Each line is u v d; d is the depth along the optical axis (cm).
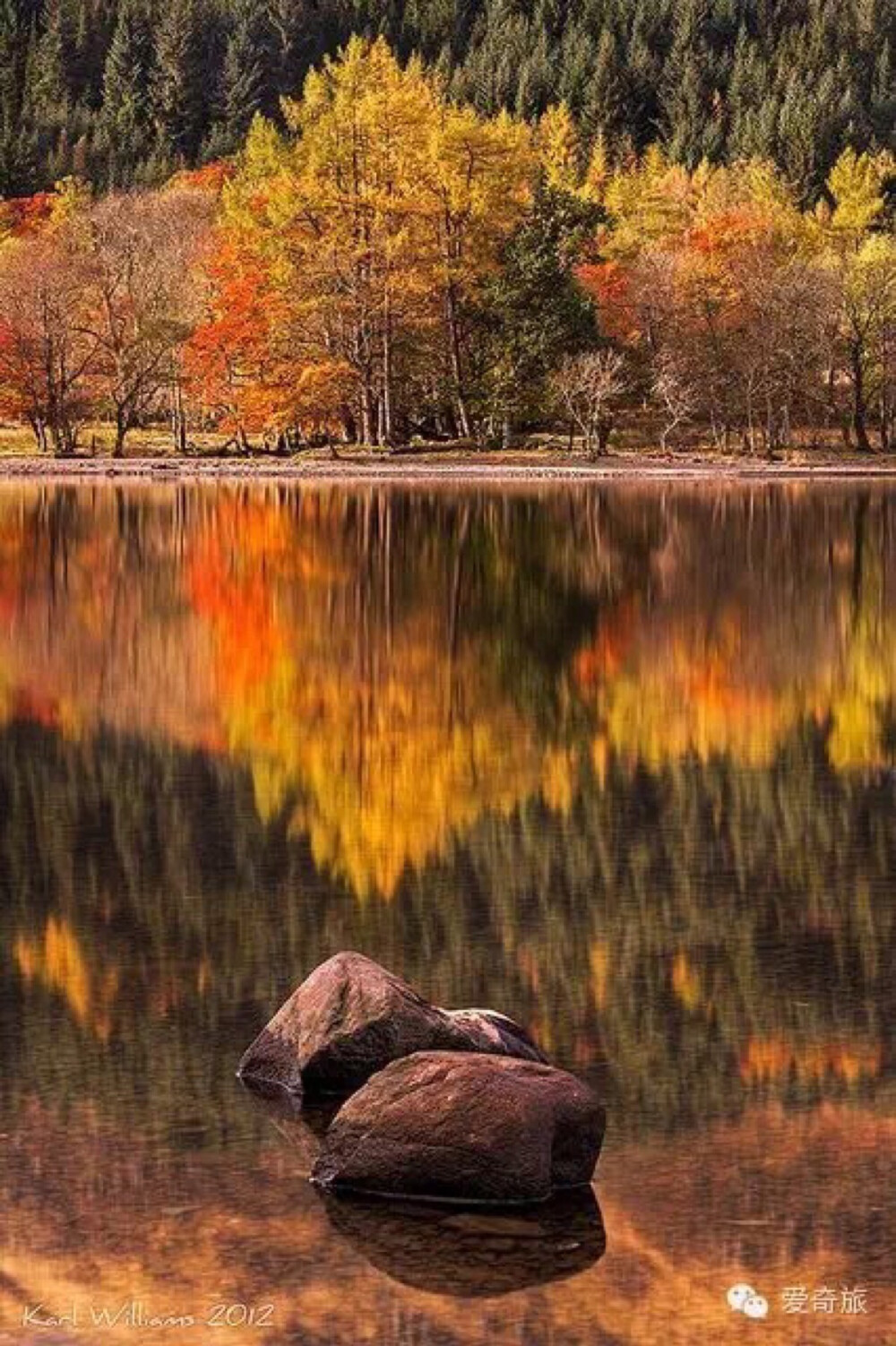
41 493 7569
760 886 1588
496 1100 970
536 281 9981
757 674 2930
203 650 3155
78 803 1916
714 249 11456
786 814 1878
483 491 7812
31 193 19338
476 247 10144
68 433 10062
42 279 9669
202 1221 936
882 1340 830
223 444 10731
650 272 10912
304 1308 853
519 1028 1136
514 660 3064
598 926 1464
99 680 2783
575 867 1652
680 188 14475
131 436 11206
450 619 3641
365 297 9731
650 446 10769
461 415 10262
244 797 1953
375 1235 922
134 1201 959
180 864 1658
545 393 9988
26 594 3988
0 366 9788
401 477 9050
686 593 4159
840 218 14612
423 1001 1130
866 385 11806
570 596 4069
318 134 10319
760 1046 1191
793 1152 1023
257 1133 1047
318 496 7362
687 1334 833
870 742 2303
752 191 15275
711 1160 1012
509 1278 879
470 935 1438
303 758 2173
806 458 10425
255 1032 1212
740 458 10288
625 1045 1194
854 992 1298
